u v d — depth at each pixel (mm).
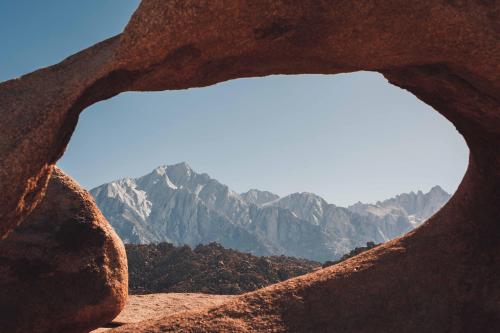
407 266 10000
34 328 9195
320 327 8938
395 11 6578
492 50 6785
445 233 10430
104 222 10641
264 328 8867
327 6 6520
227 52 6980
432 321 8930
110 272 10125
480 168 9734
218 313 9289
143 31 6305
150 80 7016
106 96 6938
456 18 6598
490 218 9773
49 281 9516
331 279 10016
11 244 9492
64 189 10492
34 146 6145
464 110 8641
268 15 6520
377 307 9258
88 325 9891
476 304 9008
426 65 7773
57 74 6695
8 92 6508
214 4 6258
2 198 5934
